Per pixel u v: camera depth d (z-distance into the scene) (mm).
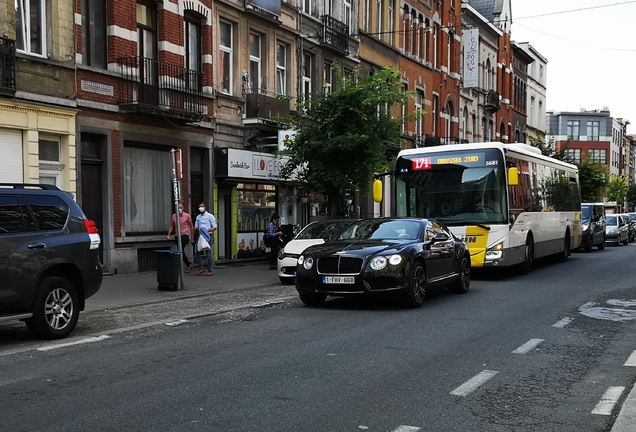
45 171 16922
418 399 6223
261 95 24547
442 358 7949
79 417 5625
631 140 131875
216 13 23016
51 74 16844
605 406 6051
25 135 16156
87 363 7734
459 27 47719
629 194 107500
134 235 19750
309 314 11516
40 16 16812
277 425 5430
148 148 20453
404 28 39781
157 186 20812
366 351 8328
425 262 12508
